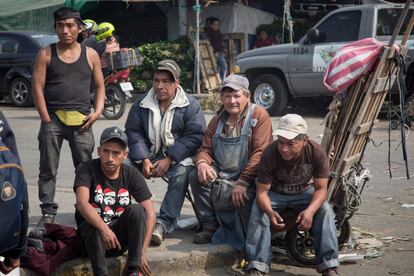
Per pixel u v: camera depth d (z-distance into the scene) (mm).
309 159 5516
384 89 6059
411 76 13805
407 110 12867
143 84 20391
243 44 21312
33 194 7809
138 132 6309
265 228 5504
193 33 20516
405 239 6605
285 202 5641
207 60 20391
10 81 18125
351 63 5738
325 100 16406
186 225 6387
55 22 6070
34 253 5156
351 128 5820
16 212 4004
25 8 21281
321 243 5441
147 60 20359
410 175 9352
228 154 5969
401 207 7781
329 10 21438
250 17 21547
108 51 14445
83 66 6168
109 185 5340
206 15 21516
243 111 6004
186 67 20469
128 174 5387
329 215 5461
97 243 5078
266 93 15453
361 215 7449
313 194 5531
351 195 5988
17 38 18125
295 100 17141
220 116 6102
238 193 5734
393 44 5898
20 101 18062
